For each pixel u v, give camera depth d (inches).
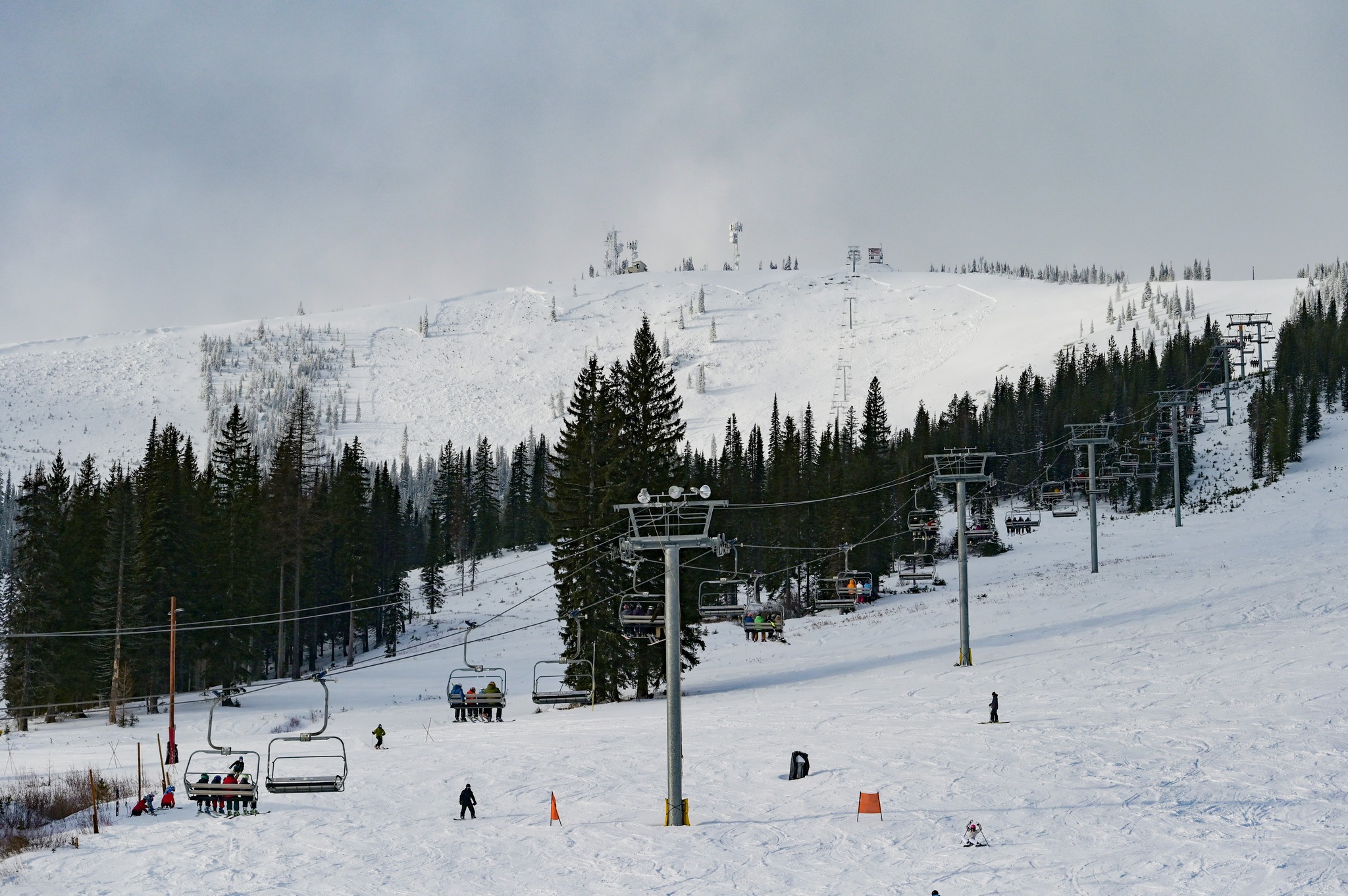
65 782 1732.3
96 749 2134.6
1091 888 924.0
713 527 2672.2
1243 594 2421.3
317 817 1339.8
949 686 1926.7
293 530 3287.4
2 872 1155.9
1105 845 1039.0
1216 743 1375.5
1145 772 1279.5
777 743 1593.3
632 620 1806.1
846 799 1264.8
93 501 3159.5
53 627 2687.0
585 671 2352.4
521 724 2065.7
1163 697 1663.4
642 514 2352.4
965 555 2140.7
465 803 1299.2
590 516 2391.7
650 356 2491.4
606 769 1523.1
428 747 1836.9
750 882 999.0
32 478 2721.5
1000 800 1216.2
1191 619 2244.1
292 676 3250.5
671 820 1211.9
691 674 2630.4
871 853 1066.1
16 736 2428.6
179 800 1533.0
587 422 2452.0
